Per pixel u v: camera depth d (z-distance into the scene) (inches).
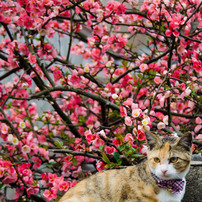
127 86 191.2
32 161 189.2
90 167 235.1
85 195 128.4
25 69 181.9
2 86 189.0
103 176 132.0
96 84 202.5
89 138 146.2
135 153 153.2
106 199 127.3
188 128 202.8
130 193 124.6
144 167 127.3
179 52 175.2
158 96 169.5
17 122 197.3
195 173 133.6
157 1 170.4
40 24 170.2
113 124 201.9
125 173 130.0
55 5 175.6
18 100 193.8
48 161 189.0
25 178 167.2
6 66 192.9
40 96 185.5
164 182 120.4
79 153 157.3
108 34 212.1
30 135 174.2
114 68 197.8
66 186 157.9
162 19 184.9
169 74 163.9
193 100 174.2
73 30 213.5
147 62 188.7
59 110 199.9
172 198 121.6
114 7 175.9
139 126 140.1
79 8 185.9
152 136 127.2
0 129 192.7
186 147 123.3
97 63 195.2
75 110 211.6
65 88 183.2
